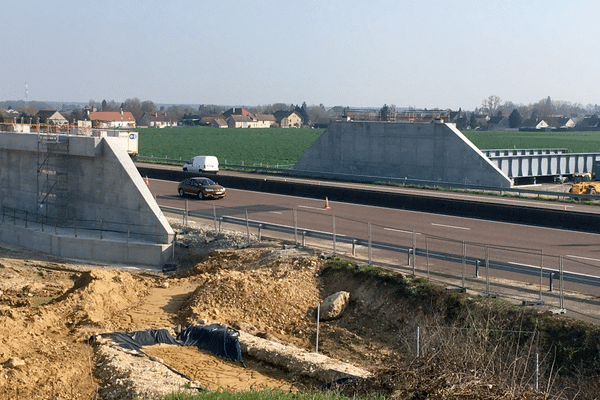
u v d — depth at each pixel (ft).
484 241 91.97
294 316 65.16
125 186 106.32
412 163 165.17
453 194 140.36
